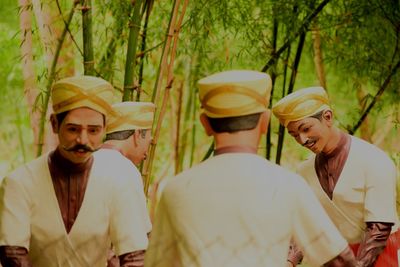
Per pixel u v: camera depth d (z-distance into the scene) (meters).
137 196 4.13
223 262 3.32
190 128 9.75
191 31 7.27
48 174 4.02
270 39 7.80
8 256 3.96
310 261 3.50
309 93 4.82
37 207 4.02
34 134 8.00
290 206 3.40
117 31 6.64
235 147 3.44
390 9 7.38
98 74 6.29
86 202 4.03
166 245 3.45
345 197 5.03
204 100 3.43
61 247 4.04
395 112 7.88
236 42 8.43
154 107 4.79
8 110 10.09
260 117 3.45
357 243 5.12
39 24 7.03
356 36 7.64
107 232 4.11
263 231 3.34
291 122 4.83
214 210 3.35
